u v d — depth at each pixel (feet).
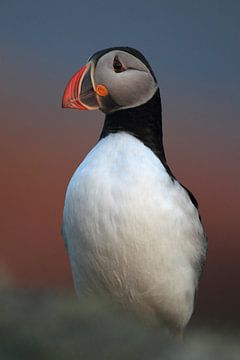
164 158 16.34
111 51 16.34
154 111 16.34
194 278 16.26
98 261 16.17
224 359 15.38
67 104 16.33
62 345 15.29
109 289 16.22
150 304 16.25
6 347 15.25
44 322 15.33
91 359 15.29
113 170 16.16
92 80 16.33
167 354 15.35
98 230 16.14
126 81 16.30
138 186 16.14
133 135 16.29
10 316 15.33
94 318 15.39
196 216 16.22
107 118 16.34
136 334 15.38
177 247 16.17
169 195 16.16
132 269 16.17
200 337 15.55
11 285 15.49
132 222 16.11
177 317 16.28
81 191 16.15
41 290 15.48
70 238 16.21
